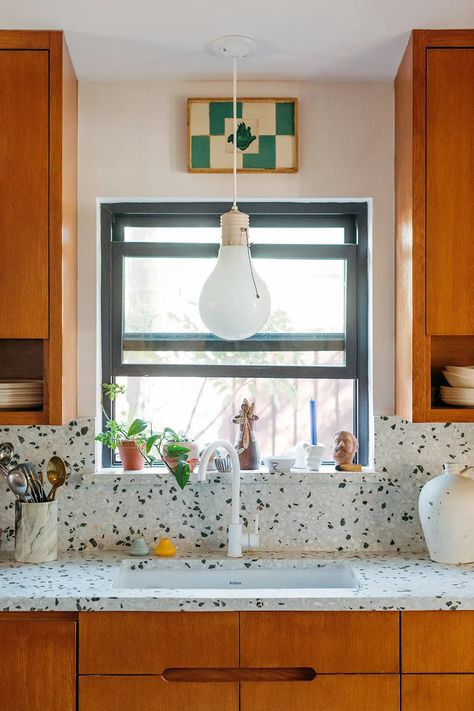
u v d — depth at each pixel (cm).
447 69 239
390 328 270
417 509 264
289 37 237
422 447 264
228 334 230
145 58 251
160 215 282
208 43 241
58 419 238
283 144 267
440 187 239
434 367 270
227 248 228
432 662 209
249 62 254
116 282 279
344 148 270
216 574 249
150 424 275
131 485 263
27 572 233
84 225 267
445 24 233
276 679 211
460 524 242
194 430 284
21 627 209
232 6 218
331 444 274
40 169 239
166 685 209
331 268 283
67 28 234
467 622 210
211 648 209
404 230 253
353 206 278
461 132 240
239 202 277
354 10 222
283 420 285
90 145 268
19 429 261
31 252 239
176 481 258
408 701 209
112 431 267
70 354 254
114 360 280
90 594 209
